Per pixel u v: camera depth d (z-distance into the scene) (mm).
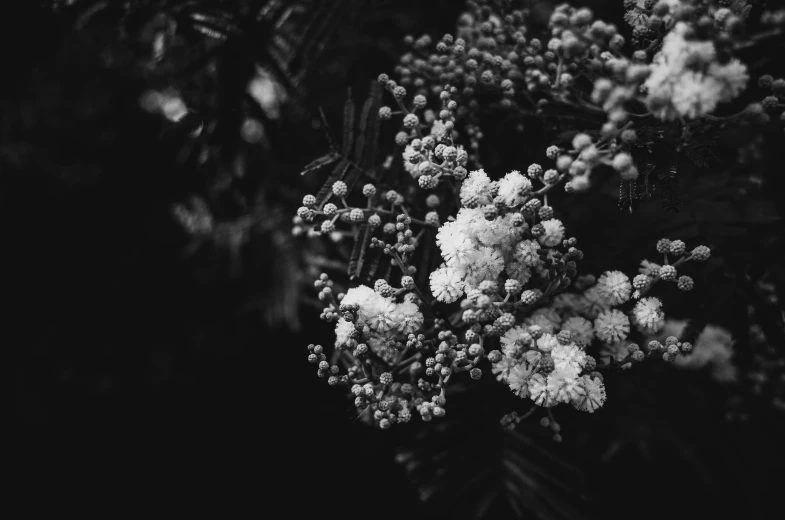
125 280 4348
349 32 2232
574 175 1383
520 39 1729
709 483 2143
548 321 1562
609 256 1822
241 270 3455
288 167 2566
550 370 1417
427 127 1759
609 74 1446
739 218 1794
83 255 4395
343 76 2350
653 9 1447
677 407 2068
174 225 4281
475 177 1501
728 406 2074
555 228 1490
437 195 1828
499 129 1931
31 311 4461
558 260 1506
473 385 1814
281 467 3969
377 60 2287
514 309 1541
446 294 1458
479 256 1449
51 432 4684
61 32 3049
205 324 4297
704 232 1799
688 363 2111
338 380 1567
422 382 1547
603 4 2070
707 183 1845
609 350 1681
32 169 4211
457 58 1816
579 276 1797
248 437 4246
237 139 2232
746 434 2057
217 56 2160
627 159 1279
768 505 2070
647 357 1649
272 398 4090
